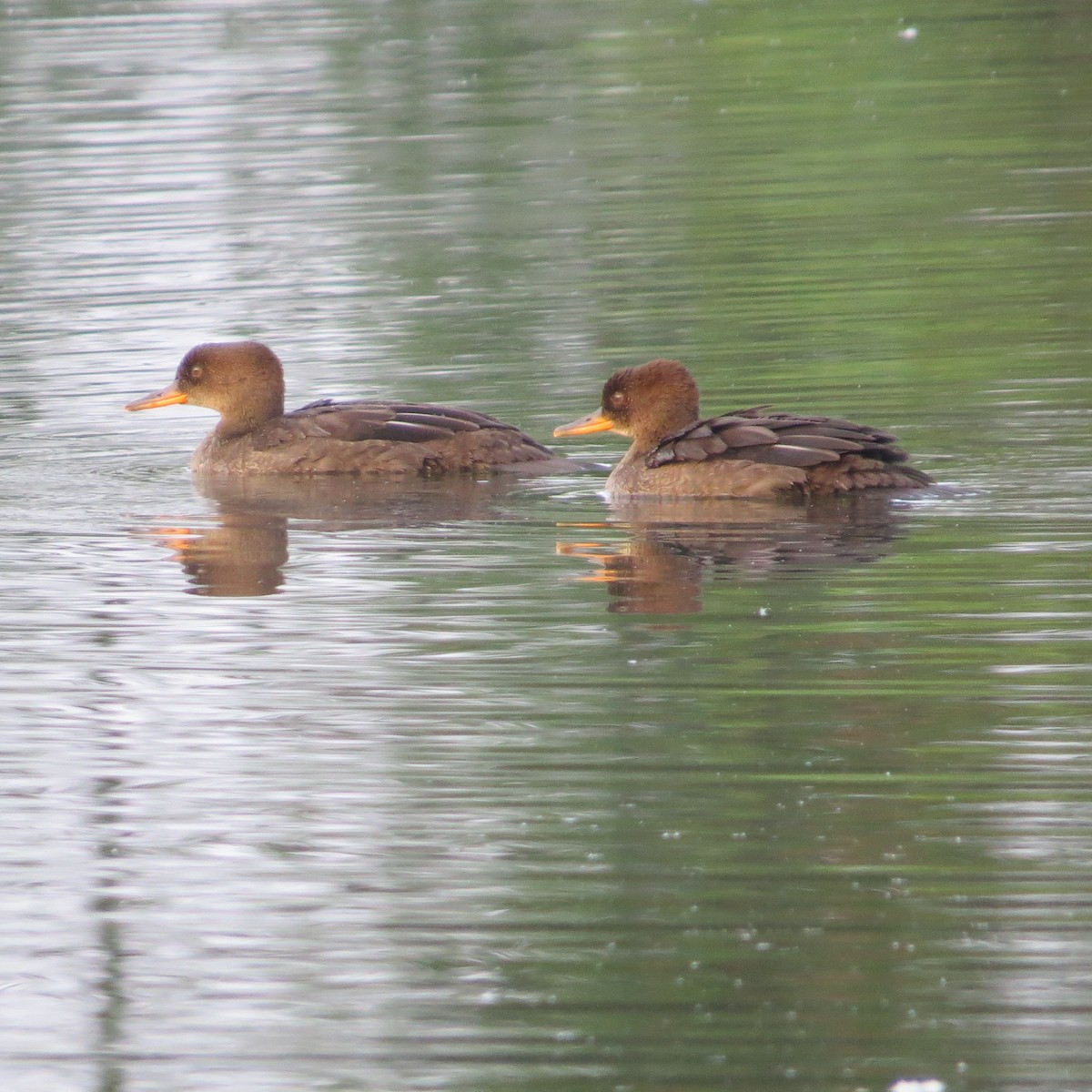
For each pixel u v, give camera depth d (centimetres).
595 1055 892
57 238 2695
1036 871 1016
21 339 2266
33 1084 896
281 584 1478
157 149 3142
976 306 2180
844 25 3884
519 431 1809
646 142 3116
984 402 1848
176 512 1686
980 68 3491
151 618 1414
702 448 1655
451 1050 905
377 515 1659
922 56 3616
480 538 1576
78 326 2311
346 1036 916
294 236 2661
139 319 2323
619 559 1499
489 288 2381
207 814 1119
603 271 2433
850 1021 904
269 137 3200
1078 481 1611
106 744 1208
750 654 1296
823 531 1530
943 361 1991
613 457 1852
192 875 1056
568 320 2231
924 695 1219
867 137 3066
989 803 1084
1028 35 3706
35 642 1371
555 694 1251
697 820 1083
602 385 2002
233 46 3825
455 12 4109
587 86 3491
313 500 1714
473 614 1395
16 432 1942
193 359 1877
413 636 1359
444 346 2159
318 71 3628
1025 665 1253
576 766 1152
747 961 954
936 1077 866
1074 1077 861
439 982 955
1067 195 2650
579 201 2791
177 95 3481
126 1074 900
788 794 1106
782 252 2467
